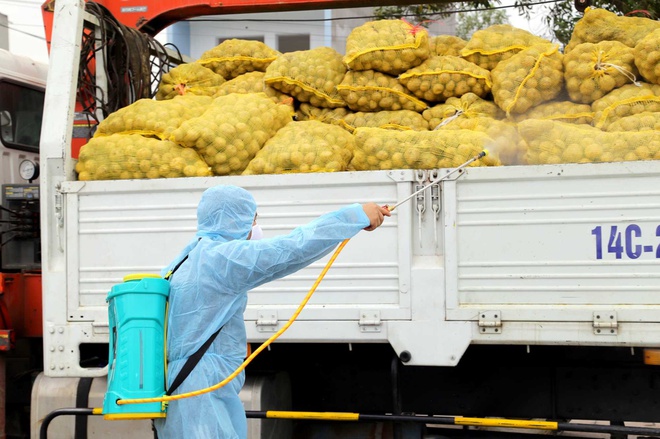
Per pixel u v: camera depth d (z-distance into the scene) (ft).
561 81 24.21
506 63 24.82
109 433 21.67
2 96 28.78
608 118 22.36
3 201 27.89
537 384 21.56
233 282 16.06
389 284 19.61
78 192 21.40
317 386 22.82
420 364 19.34
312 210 19.99
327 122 25.61
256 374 21.84
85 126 27.91
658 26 24.49
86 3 26.02
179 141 21.80
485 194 19.08
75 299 21.39
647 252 18.33
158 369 15.92
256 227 18.31
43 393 22.02
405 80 25.05
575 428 19.27
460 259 19.19
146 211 21.06
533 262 18.84
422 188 18.74
